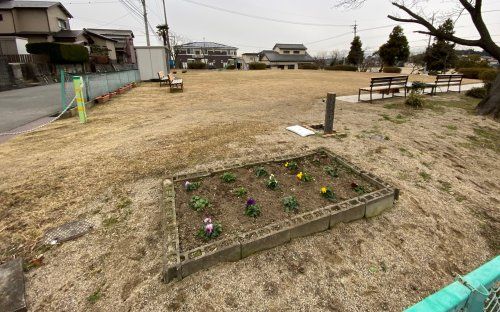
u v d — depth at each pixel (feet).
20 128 21.91
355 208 9.79
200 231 8.45
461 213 11.01
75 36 95.30
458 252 8.84
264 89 46.47
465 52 132.77
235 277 7.43
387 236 9.32
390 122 23.43
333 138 18.61
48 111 29.19
